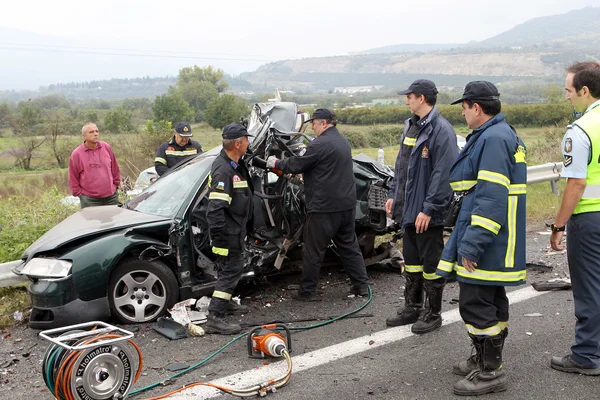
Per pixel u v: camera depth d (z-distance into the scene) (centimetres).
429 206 472
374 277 675
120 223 539
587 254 393
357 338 485
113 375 341
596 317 394
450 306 559
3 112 4166
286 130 624
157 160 813
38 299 496
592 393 376
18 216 784
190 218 554
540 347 452
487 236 358
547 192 1102
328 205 568
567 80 402
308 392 388
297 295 593
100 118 4712
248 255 579
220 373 423
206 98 8612
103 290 507
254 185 589
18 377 427
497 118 374
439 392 384
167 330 504
